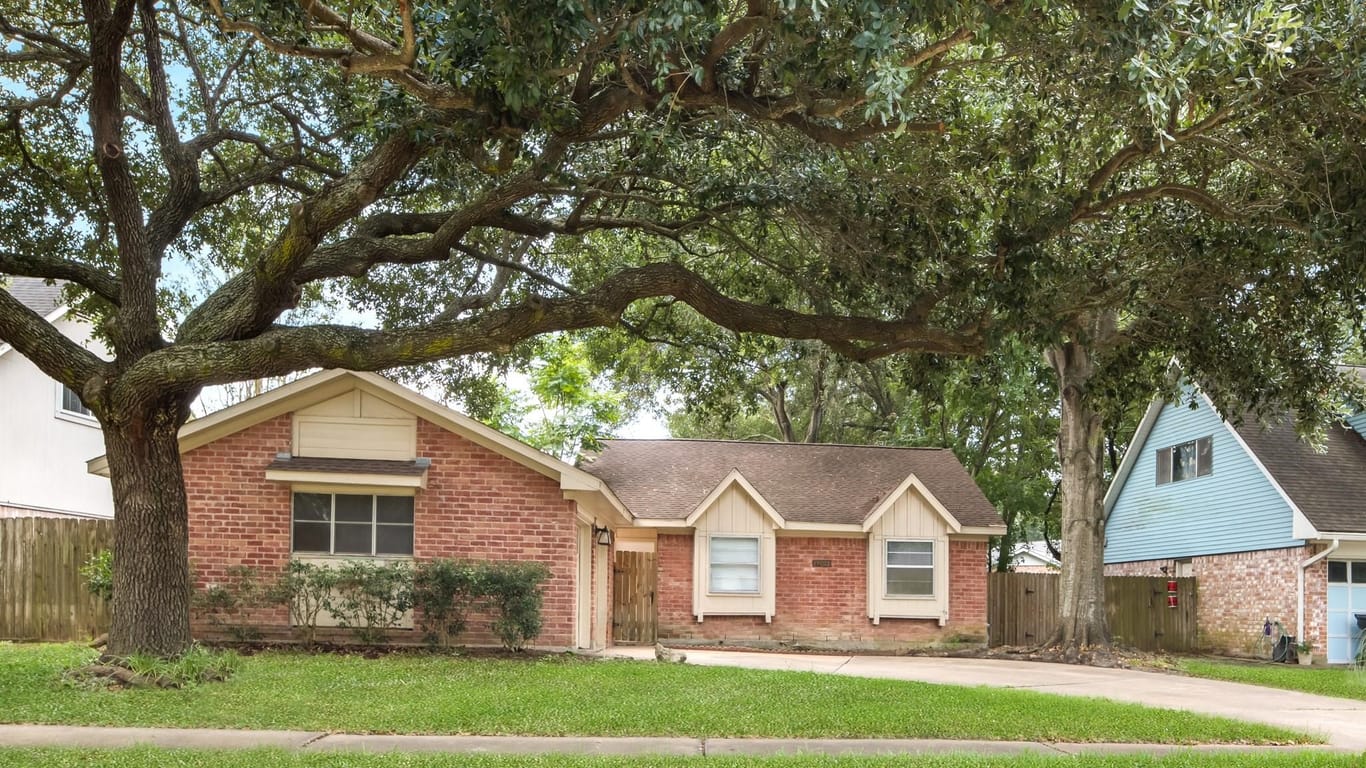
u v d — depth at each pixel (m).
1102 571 24.55
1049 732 11.05
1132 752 10.17
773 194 13.41
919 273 13.58
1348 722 13.34
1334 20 9.68
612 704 11.78
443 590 17.08
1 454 23.08
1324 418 16.28
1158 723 11.86
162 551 12.80
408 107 12.14
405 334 12.16
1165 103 8.84
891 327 13.23
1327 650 25.16
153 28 13.84
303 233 12.13
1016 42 10.30
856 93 11.00
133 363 12.73
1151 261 13.34
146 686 11.98
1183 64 9.10
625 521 22.67
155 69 13.98
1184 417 30.53
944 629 25.66
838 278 14.44
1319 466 26.98
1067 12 9.86
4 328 12.41
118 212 12.79
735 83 11.74
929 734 10.75
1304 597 25.34
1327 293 12.23
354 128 16.34
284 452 18.12
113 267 17.00
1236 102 10.50
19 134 15.59
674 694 12.76
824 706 12.09
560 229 15.39
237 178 15.91
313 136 17.03
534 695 12.27
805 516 25.59
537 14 8.99
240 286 13.62
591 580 21.09
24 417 23.97
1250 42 9.02
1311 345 13.34
